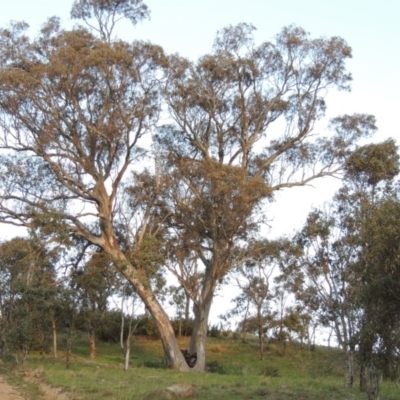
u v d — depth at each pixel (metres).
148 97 36.31
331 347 42.88
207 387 24.11
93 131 35.12
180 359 36.31
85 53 34.00
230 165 34.75
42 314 31.61
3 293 30.77
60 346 44.28
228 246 35.50
